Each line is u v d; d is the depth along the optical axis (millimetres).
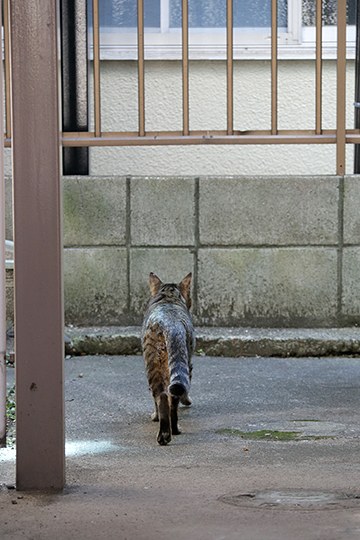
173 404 8703
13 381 10664
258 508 6152
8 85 12484
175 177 12477
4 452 8008
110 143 12094
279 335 12227
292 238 12516
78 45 12938
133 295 12609
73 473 7324
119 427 9039
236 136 12047
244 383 10789
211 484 6898
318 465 7496
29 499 6504
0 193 7914
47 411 6691
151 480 7074
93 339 12141
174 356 8234
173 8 13727
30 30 6508
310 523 5762
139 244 12570
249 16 13727
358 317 12633
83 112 12992
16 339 6637
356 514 5965
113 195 12516
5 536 5648
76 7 12922
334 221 12492
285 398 10133
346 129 12484
